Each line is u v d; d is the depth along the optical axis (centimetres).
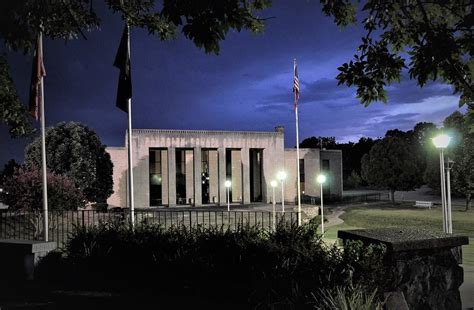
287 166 5347
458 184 3994
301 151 5438
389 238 486
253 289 567
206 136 4859
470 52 406
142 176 4591
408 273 473
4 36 509
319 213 4091
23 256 744
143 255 700
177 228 779
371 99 520
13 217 1655
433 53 407
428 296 475
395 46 506
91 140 3347
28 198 1645
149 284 684
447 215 1827
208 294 629
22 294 652
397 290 468
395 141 5234
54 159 3105
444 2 429
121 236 742
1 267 757
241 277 628
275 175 5159
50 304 601
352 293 445
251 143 5050
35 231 1470
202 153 5272
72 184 1870
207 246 676
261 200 5353
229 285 612
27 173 1738
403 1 466
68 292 656
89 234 773
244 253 634
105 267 708
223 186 4922
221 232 700
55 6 625
